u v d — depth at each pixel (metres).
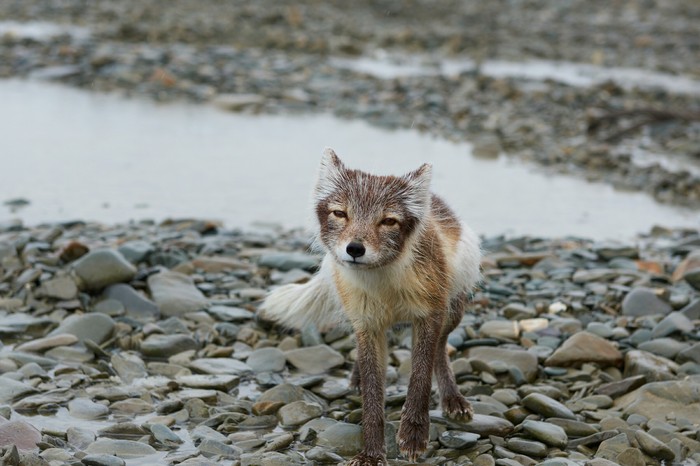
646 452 14.78
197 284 21.69
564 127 43.81
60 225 25.86
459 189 33.28
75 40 54.75
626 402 16.59
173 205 29.75
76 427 14.81
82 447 14.31
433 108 45.75
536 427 15.25
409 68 57.66
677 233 29.19
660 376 17.20
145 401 16.08
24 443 13.98
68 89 45.91
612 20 81.69
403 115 44.22
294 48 59.97
